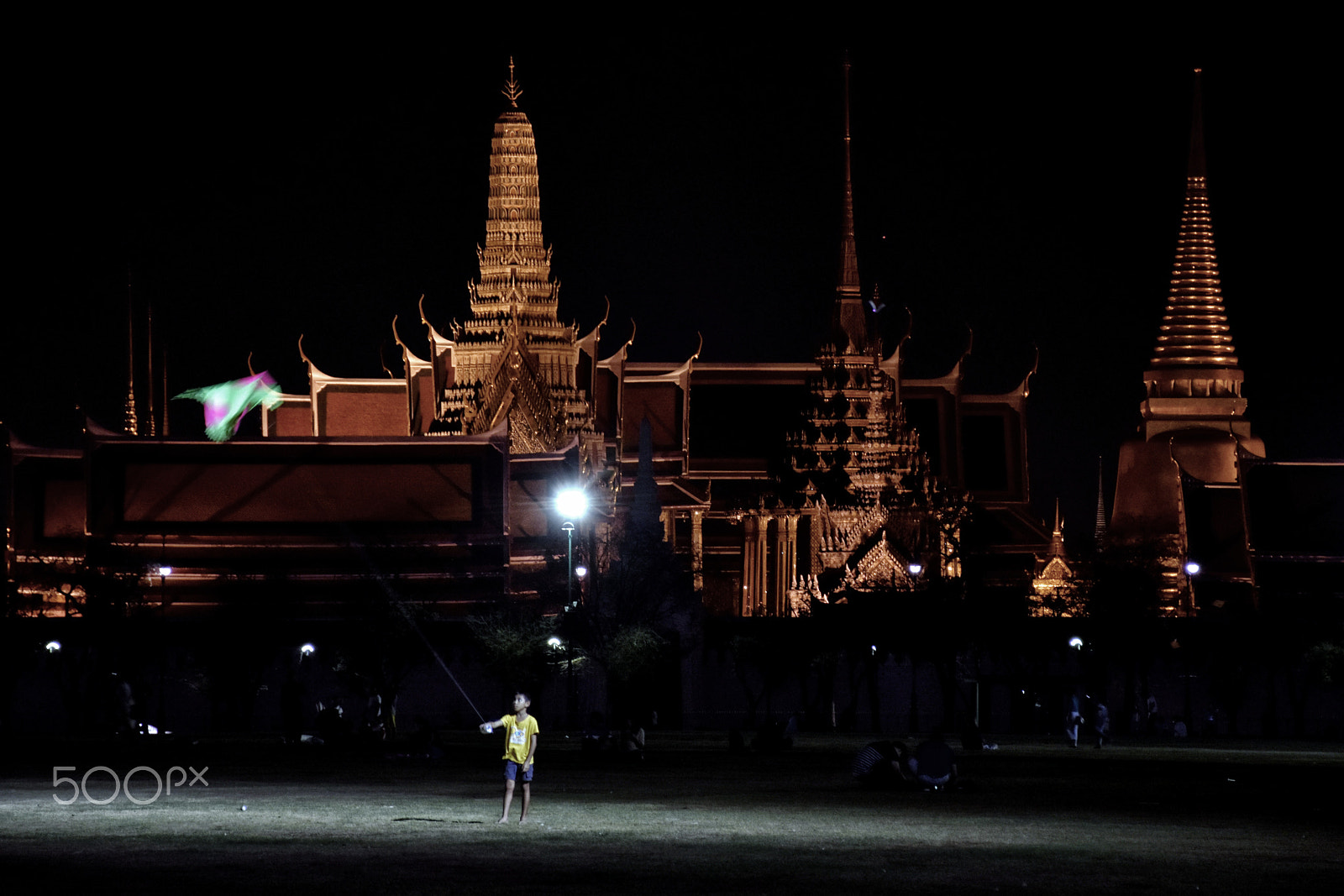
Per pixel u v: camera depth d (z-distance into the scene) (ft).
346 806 137.59
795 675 351.46
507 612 320.91
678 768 192.65
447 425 500.33
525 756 125.29
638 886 94.32
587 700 324.39
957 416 586.04
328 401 567.59
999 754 231.91
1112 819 132.36
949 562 442.50
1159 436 587.68
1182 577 470.39
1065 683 343.46
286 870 99.55
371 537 385.50
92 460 392.68
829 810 138.10
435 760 199.52
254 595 368.89
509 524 391.24
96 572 363.76
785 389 589.32
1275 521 451.53
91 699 317.01
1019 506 583.99
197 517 388.37
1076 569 386.32
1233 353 597.52
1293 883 97.40
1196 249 602.85
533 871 99.76
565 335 509.76
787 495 501.56
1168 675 344.90
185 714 323.78
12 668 318.04
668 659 319.27
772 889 93.66
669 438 572.51
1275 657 340.59
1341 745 271.69
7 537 392.27
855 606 345.72
